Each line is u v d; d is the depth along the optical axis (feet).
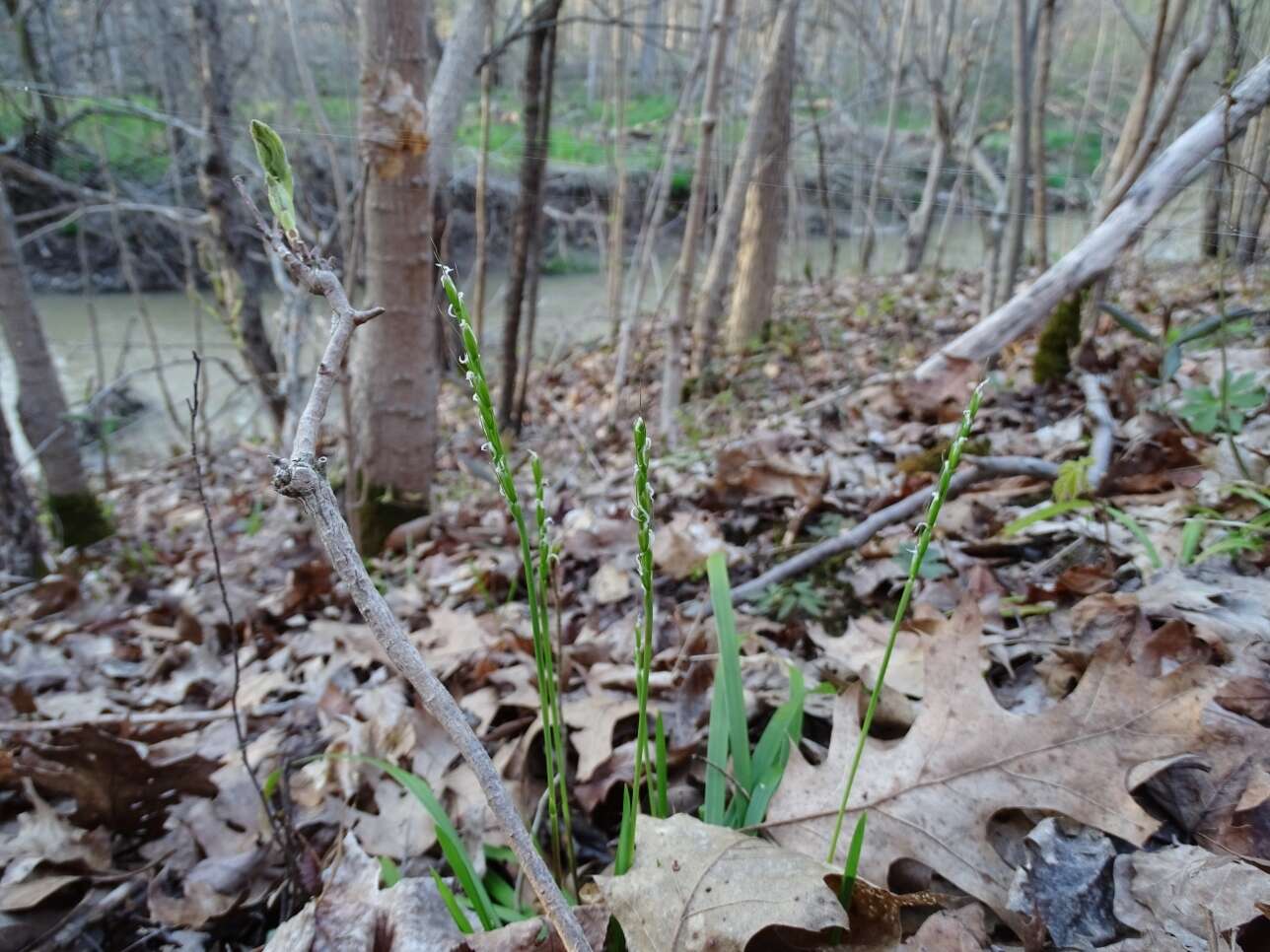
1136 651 3.90
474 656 6.37
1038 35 14.93
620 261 23.57
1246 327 9.68
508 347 17.22
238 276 20.22
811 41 27.22
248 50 19.94
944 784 3.70
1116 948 3.08
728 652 4.20
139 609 9.91
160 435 24.47
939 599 5.96
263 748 5.57
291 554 11.14
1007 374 11.00
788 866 3.11
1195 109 11.78
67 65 23.18
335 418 18.95
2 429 12.82
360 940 3.31
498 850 4.27
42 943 4.09
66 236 38.14
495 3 15.08
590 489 11.25
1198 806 3.53
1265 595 4.78
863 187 31.50
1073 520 6.35
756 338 21.99
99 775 4.56
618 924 3.29
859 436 10.09
